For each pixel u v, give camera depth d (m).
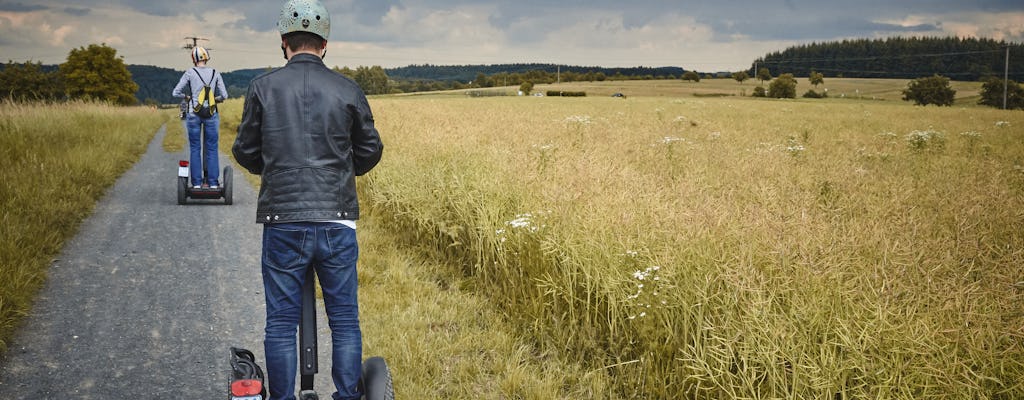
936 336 2.92
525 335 4.47
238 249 6.61
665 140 11.16
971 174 9.22
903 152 13.13
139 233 7.03
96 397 3.46
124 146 14.57
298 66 2.65
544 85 157.38
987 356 2.79
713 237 4.14
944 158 11.73
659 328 3.71
